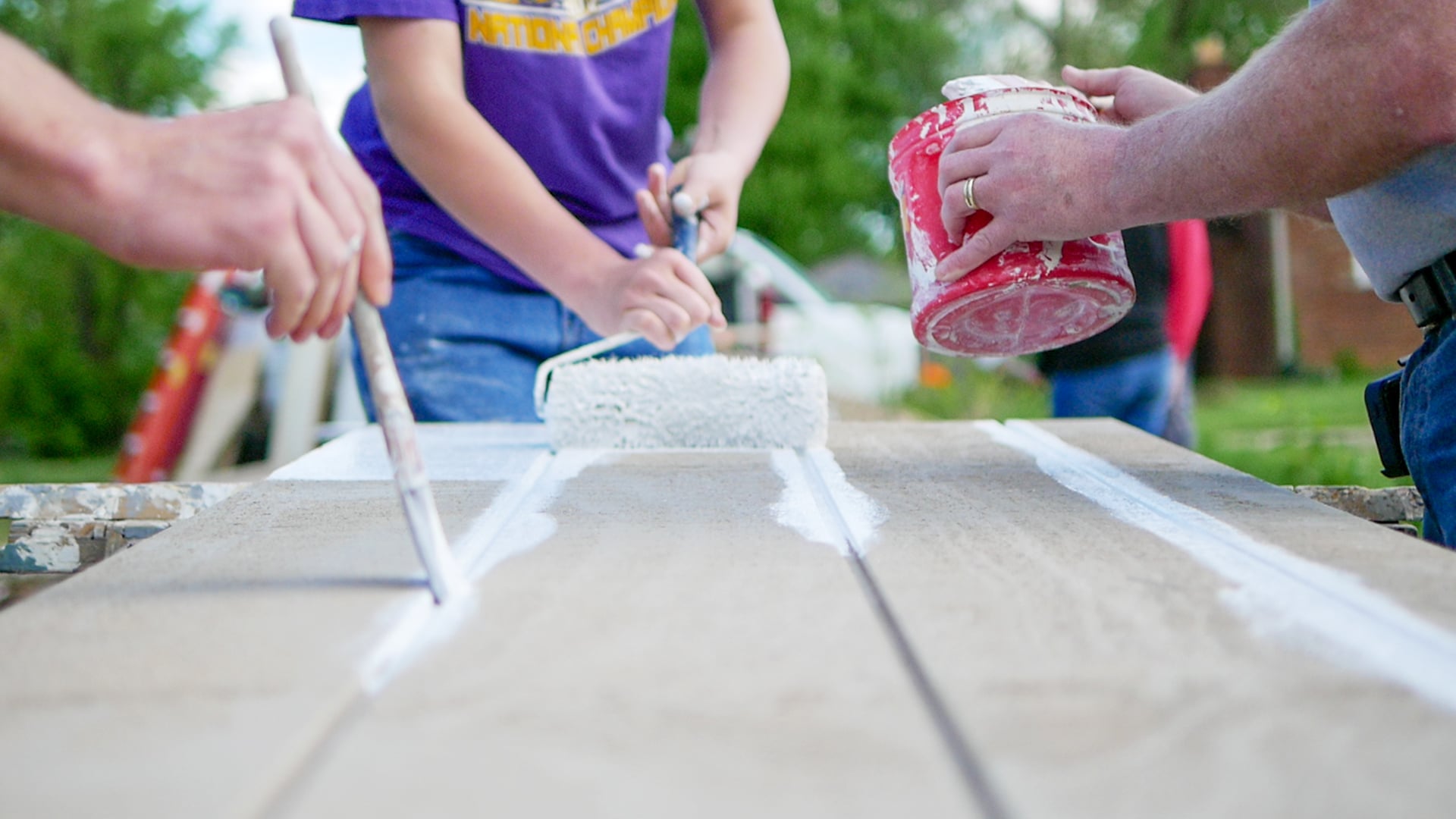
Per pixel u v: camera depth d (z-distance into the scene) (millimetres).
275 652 696
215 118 795
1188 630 726
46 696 624
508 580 883
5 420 16000
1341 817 467
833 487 1332
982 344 1495
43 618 774
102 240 774
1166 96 1507
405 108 1671
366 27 1682
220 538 1048
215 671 663
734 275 6832
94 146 745
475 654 694
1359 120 1026
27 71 742
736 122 1979
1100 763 519
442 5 1680
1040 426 1933
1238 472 1415
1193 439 3277
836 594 838
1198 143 1114
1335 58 1022
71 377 16078
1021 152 1252
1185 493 1249
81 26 16406
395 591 844
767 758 537
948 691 613
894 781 511
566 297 1731
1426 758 523
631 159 2127
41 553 1468
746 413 1696
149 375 16453
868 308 7285
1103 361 3061
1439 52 988
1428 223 1253
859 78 15250
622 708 601
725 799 495
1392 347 13133
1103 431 1862
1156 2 14297
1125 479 1356
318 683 643
